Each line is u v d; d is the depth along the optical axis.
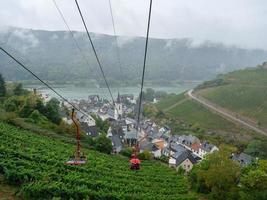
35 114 82.62
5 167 29.19
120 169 57.12
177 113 195.50
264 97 197.12
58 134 77.69
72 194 28.75
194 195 49.06
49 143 61.09
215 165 53.31
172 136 144.62
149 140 132.50
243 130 154.88
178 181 57.72
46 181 28.77
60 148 58.97
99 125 137.25
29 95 96.94
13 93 108.81
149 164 73.69
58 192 27.56
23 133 63.09
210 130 161.00
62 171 39.03
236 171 53.19
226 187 51.16
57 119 92.94
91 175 43.03
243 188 49.28
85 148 73.38
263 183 47.69
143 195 39.25
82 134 81.88
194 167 61.12
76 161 26.77
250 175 48.28
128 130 136.00
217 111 186.38
